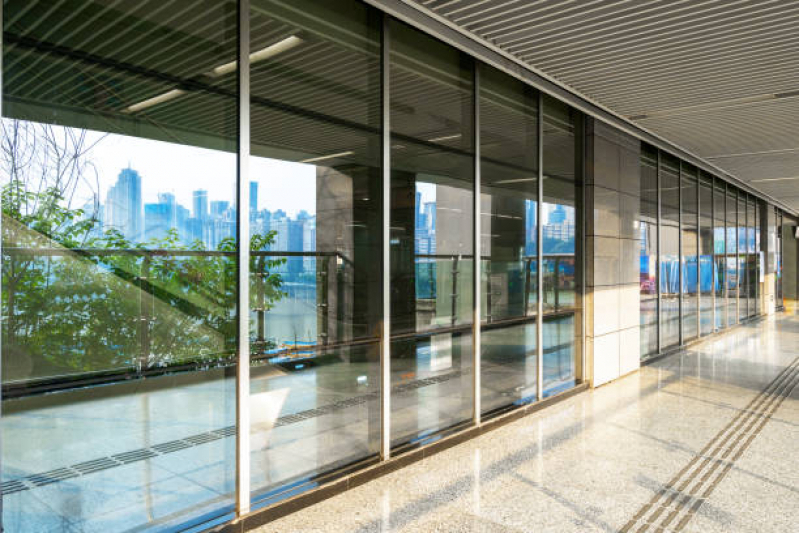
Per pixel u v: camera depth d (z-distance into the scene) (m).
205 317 3.85
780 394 8.12
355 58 4.84
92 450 3.33
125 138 3.45
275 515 4.12
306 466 4.52
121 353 3.45
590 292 8.42
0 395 2.97
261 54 4.12
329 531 3.95
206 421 3.86
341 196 4.75
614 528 4.02
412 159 5.44
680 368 10.24
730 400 7.77
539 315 7.39
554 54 5.84
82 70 3.26
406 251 5.41
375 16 5.02
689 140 9.77
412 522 4.09
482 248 6.39
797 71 6.33
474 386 6.28
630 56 5.90
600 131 8.52
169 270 3.67
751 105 7.65
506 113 6.73
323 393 4.65
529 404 7.12
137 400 3.53
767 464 5.31
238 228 4.00
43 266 3.13
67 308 3.22
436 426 5.79
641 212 10.41
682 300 12.83
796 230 27.59
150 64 3.55
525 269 7.12
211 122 3.86
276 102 4.23
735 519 4.17
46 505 3.15
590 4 4.72
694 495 4.60
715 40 5.45
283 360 4.34
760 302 20.11
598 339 8.55
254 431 4.12
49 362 3.16
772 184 15.39
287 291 4.36
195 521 3.79
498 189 6.61
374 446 5.10
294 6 4.35
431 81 5.65
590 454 5.55
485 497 4.53
